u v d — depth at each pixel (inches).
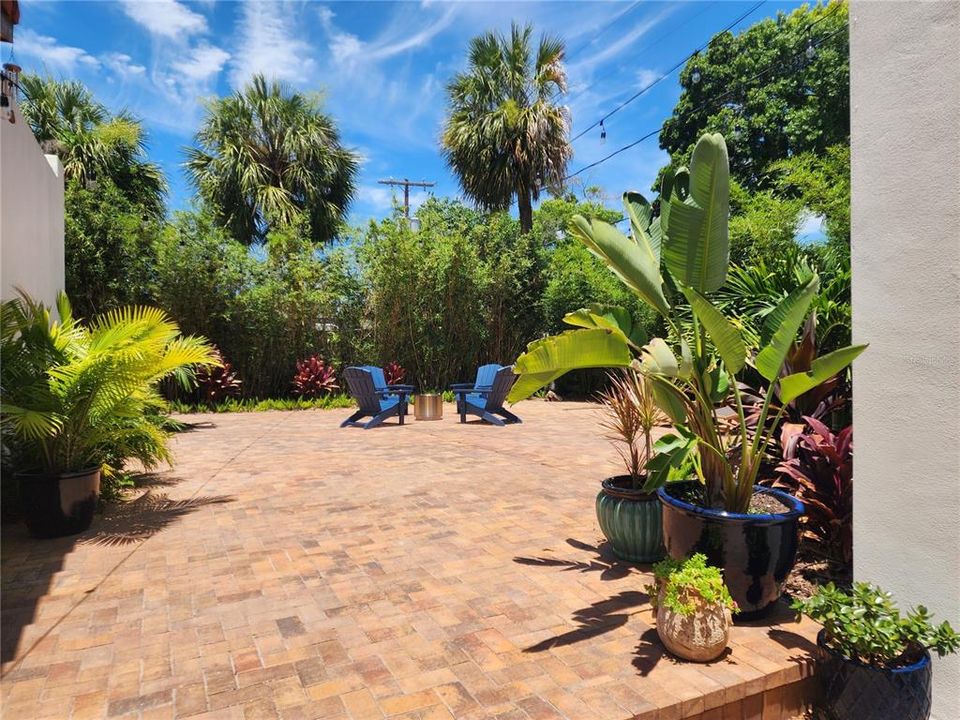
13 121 201.9
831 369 101.0
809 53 597.6
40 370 164.7
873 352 105.3
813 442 143.9
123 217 442.6
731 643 105.8
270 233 528.1
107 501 193.3
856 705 90.0
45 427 148.3
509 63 564.4
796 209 463.8
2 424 154.5
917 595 98.9
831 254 212.7
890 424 102.8
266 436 335.6
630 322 135.5
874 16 104.7
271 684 92.5
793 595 126.6
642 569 138.9
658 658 100.1
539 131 538.9
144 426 189.6
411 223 542.3
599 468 248.7
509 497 201.9
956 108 93.2
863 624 90.3
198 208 480.7
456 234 529.0
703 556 104.7
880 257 104.0
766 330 120.9
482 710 85.8
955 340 93.6
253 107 597.6
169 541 158.2
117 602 121.5
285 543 156.5
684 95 690.2
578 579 133.0
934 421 96.6
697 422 121.6
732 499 117.5
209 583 131.0
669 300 131.8
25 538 160.6
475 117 561.0
